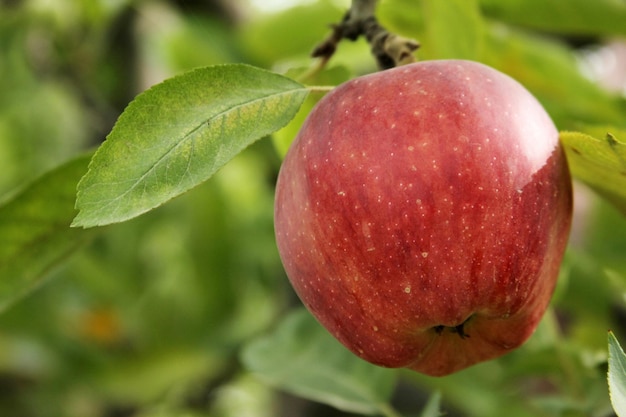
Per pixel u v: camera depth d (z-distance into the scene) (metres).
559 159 0.53
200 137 0.51
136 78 0.98
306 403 0.89
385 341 0.52
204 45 0.88
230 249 0.96
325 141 0.52
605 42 1.00
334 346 0.68
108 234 1.03
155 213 1.03
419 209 0.51
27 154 0.99
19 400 1.01
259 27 0.83
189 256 0.98
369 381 0.66
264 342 0.69
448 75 0.52
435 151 0.51
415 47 0.56
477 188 0.51
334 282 0.52
